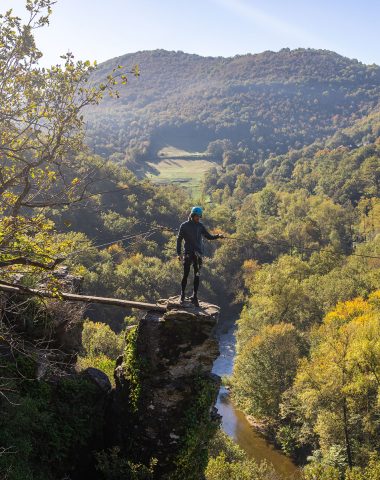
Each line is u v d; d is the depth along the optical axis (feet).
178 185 533.14
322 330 168.35
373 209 369.71
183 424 47.47
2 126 43.96
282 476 119.96
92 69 43.80
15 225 42.06
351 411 123.75
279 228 354.74
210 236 48.78
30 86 42.45
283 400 146.10
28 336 58.44
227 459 96.58
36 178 46.52
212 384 48.14
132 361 49.01
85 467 49.80
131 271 221.46
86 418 50.55
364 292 210.38
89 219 231.71
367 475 90.99
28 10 40.09
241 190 526.16
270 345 157.48
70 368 58.59
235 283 291.17
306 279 231.30
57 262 43.29
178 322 47.06
